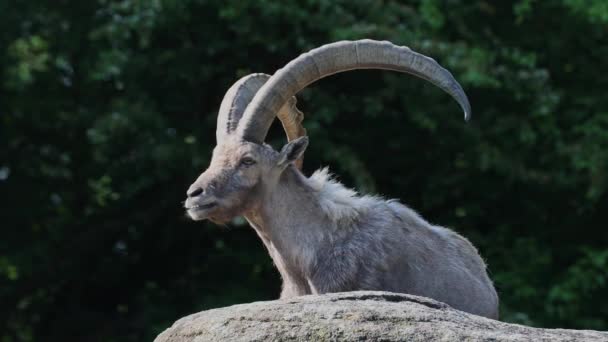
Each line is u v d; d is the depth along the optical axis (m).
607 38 50.81
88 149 52.94
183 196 48.50
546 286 47.44
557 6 50.16
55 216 53.25
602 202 49.69
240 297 46.22
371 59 23.08
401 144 47.78
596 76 50.28
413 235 23.72
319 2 44.94
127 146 47.00
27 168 53.50
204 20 47.59
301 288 23.52
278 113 24.48
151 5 45.72
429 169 48.38
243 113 23.72
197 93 48.66
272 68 48.31
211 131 47.34
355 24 44.12
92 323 53.59
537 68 49.25
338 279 22.88
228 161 22.59
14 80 48.66
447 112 46.16
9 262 50.88
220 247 49.69
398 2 48.78
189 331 18.86
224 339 18.22
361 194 42.75
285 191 23.05
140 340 50.62
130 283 53.62
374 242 23.09
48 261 51.09
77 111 50.97
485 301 24.25
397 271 23.09
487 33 48.38
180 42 48.59
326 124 47.44
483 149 45.81
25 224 53.03
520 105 47.91
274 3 44.09
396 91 45.59
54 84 52.03
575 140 48.31
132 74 47.34
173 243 51.72
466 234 47.72
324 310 18.22
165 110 48.41
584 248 46.84
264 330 18.12
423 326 17.78
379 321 17.89
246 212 22.83
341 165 44.69
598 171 45.31
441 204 48.97
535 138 46.56
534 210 49.34
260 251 47.78
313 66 23.05
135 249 52.28
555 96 46.00
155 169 47.06
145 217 49.81
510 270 47.03
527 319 44.44
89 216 51.25
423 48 43.88
